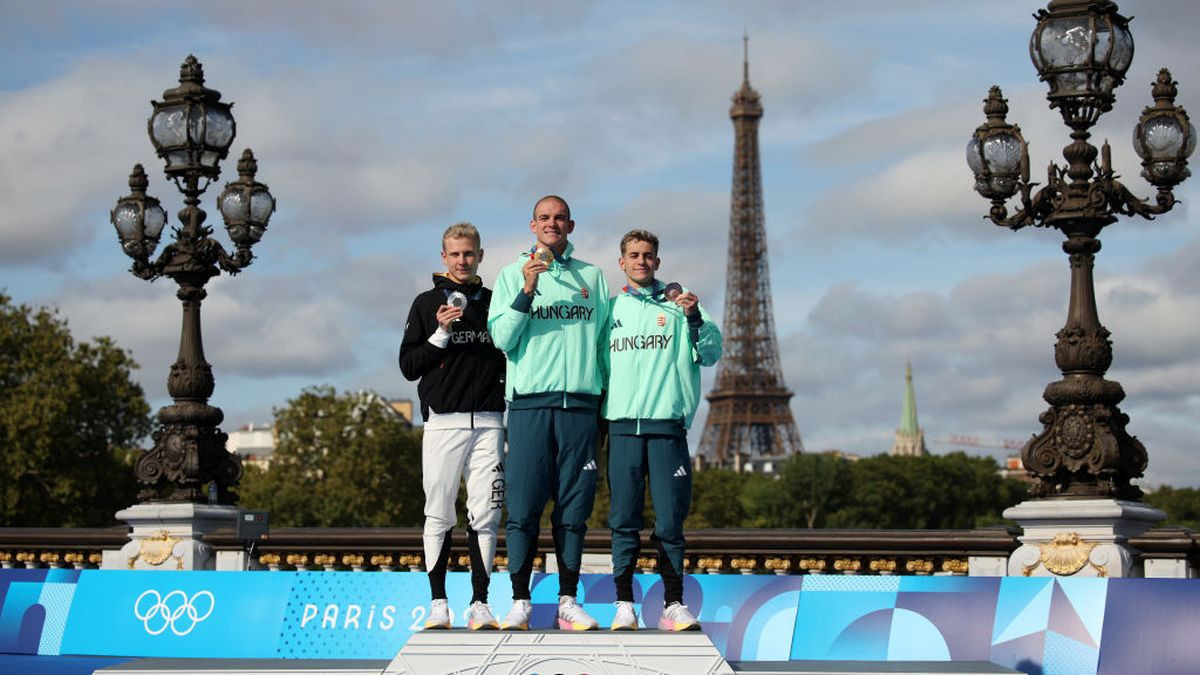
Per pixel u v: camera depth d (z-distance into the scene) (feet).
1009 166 52.90
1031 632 45.42
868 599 47.26
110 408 251.80
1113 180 51.26
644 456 39.37
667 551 39.09
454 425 39.45
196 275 60.80
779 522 619.67
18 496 239.71
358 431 353.10
